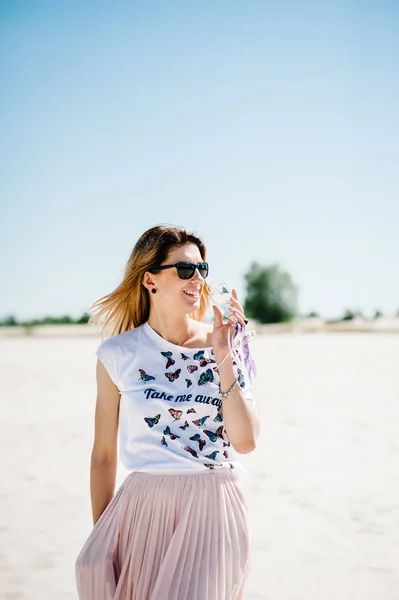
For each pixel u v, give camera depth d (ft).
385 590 12.85
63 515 18.15
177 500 8.23
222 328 8.60
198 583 7.86
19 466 24.43
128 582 8.23
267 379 56.18
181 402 8.54
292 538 16.06
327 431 31.55
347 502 19.13
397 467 23.71
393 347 100.53
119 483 20.84
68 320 190.70
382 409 38.52
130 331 9.27
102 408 9.20
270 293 209.77
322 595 12.65
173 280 9.00
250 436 8.34
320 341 123.54
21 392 48.19
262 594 12.75
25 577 13.75
